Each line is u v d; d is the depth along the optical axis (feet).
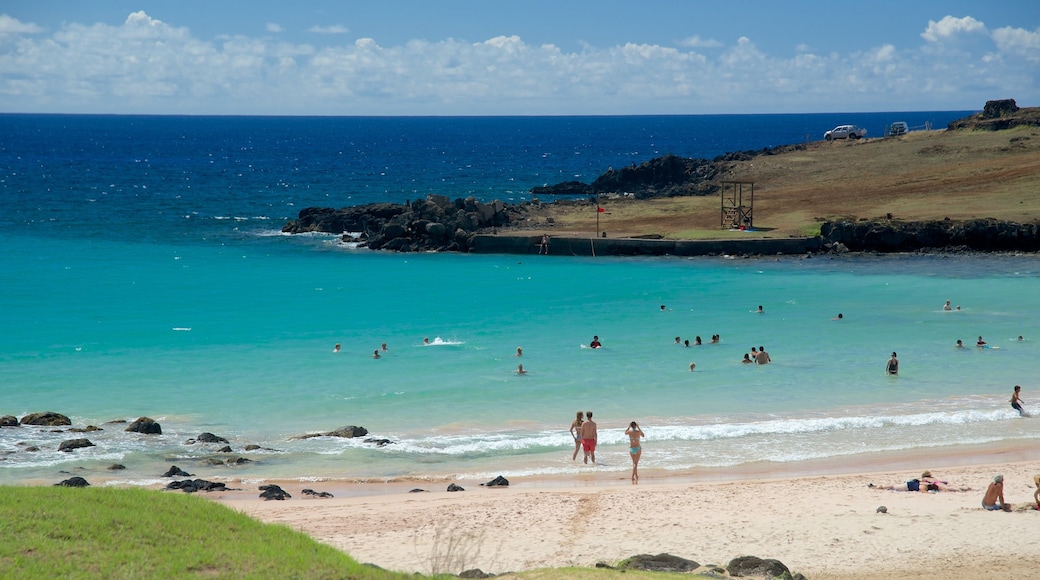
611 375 131.34
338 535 68.54
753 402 117.91
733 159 434.30
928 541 64.95
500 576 53.72
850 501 76.54
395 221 276.21
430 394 121.80
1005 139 392.68
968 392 121.80
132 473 90.79
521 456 97.91
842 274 223.30
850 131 481.05
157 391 122.31
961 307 181.06
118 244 272.92
